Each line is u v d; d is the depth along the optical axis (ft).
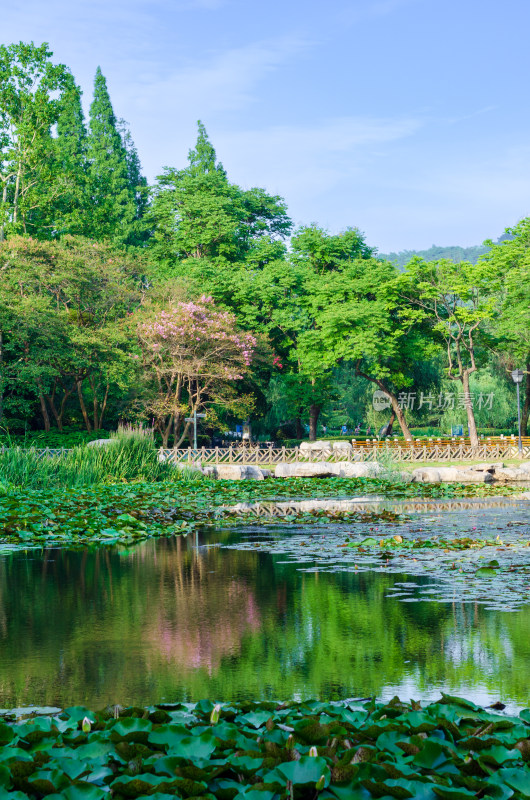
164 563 29.19
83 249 121.39
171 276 146.30
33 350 110.52
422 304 134.72
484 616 19.67
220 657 16.29
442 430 162.61
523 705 12.82
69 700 13.55
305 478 78.89
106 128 186.19
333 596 22.57
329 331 132.36
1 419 111.75
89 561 29.91
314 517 44.45
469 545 31.65
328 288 136.56
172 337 115.96
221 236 148.97
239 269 146.00
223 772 9.39
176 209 155.84
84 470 65.21
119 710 12.51
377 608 20.85
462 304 136.36
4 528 37.81
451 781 9.11
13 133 126.93
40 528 37.83
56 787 8.82
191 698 13.55
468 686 14.02
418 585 23.97
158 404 120.37
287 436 171.94
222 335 117.50
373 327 132.87
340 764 9.14
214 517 45.21
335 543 33.60
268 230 164.86
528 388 148.87
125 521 40.42
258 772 9.25
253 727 11.09
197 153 184.34
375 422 161.38
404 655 16.21
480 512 46.09
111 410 137.08
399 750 9.95
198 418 126.82
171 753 9.81
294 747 9.89
